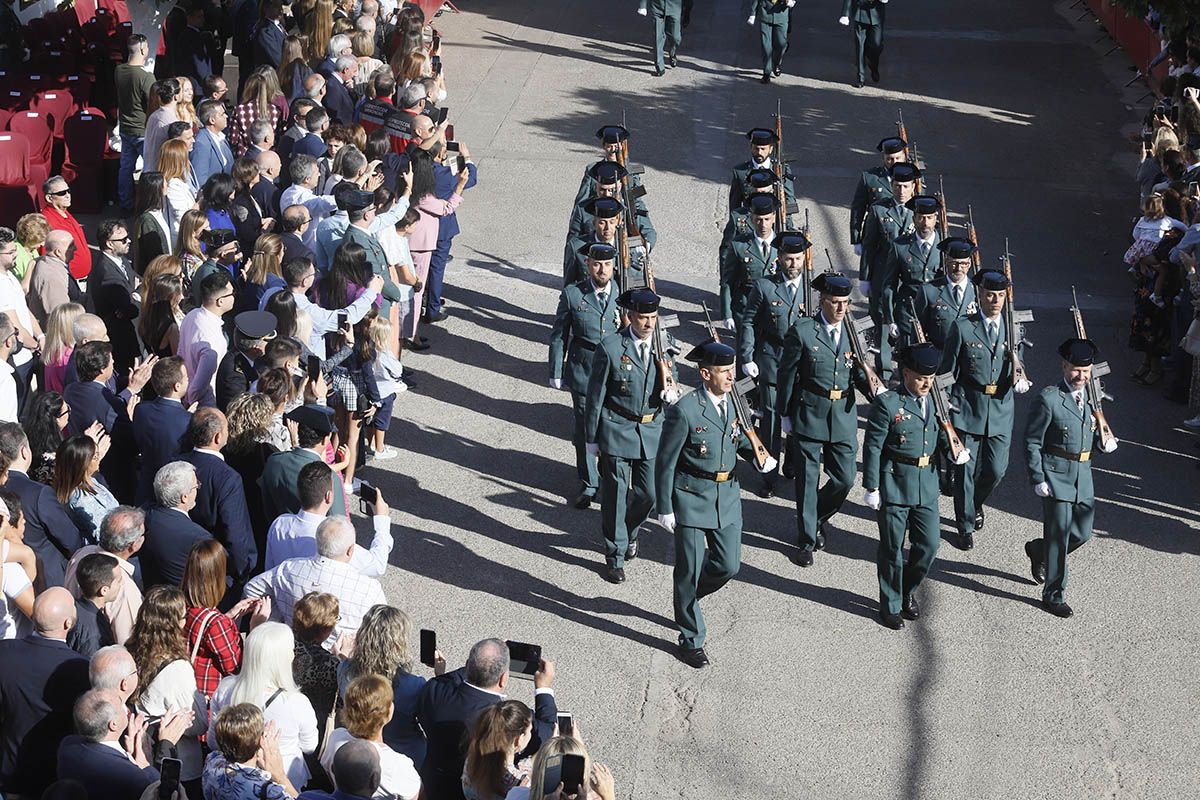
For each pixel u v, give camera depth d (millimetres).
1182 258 13492
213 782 6598
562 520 12094
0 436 8773
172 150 13195
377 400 11672
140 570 8773
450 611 10750
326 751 6984
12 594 8188
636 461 11016
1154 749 9578
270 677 7152
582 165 20094
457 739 7156
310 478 8594
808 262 12906
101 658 7059
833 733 9656
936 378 10703
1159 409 14172
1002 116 22359
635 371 10852
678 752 9430
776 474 12688
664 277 16891
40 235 12281
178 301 11164
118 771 6859
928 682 10203
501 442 13305
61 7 18969
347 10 19375
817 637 10688
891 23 27250
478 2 27844
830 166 20250
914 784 9211
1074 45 25969
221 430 9117
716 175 19984
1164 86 18641
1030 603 11188
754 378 12836
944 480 12719
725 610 11000
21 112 16391
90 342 10094
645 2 23734
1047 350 15250
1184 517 12359
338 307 11781
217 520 8992
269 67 15914
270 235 11938
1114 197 19359
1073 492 10711
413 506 12125
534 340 15398
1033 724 9789
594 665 10242
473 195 19016
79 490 8984
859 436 13531
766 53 23312
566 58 24625
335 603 7723
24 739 7410
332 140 14609
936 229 14734
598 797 6324
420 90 15086
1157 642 10703
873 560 11781
